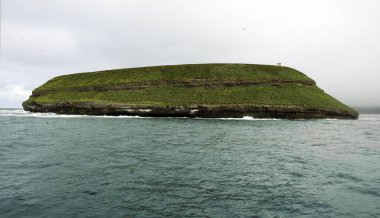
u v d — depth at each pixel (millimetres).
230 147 30953
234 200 14344
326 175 19391
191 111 85250
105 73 123125
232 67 113750
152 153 26281
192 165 21797
